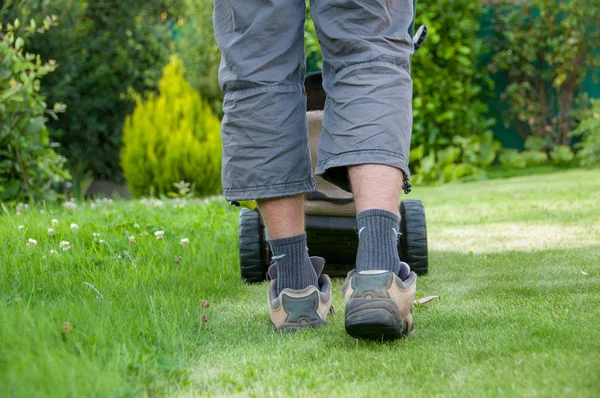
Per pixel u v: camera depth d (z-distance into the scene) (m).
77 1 8.80
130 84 9.65
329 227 2.75
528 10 9.08
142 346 1.55
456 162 8.53
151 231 3.46
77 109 9.27
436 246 3.54
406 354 1.50
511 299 2.12
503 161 8.80
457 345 1.56
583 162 8.24
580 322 1.68
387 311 1.53
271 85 1.69
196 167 7.29
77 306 1.82
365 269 1.57
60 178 5.52
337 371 1.42
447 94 8.48
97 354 1.42
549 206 4.85
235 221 4.02
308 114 2.87
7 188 4.99
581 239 3.41
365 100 1.58
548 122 9.23
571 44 8.80
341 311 2.05
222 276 2.79
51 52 8.66
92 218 3.74
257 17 1.69
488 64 9.19
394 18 1.66
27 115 5.00
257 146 1.70
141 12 10.09
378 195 1.58
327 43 1.65
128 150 7.40
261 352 1.59
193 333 1.76
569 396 1.16
